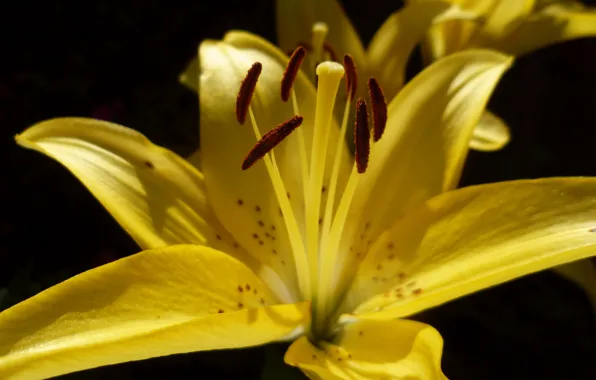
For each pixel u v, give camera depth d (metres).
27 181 0.52
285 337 0.36
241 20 0.58
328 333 0.36
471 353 0.50
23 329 0.33
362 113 0.35
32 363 0.32
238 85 0.38
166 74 0.58
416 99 0.38
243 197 0.37
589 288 0.40
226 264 0.35
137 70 0.58
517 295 0.51
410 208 0.37
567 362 0.50
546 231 0.35
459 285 0.33
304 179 0.36
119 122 0.54
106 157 0.36
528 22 0.43
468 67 0.37
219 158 0.37
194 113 0.55
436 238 0.36
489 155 0.55
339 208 0.36
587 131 0.59
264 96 0.38
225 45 0.38
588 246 0.33
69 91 0.56
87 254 0.50
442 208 0.36
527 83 0.60
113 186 0.36
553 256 0.33
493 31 0.42
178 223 0.36
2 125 0.54
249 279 0.36
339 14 0.42
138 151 0.36
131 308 0.34
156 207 0.36
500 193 0.36
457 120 0.37
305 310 0.35
